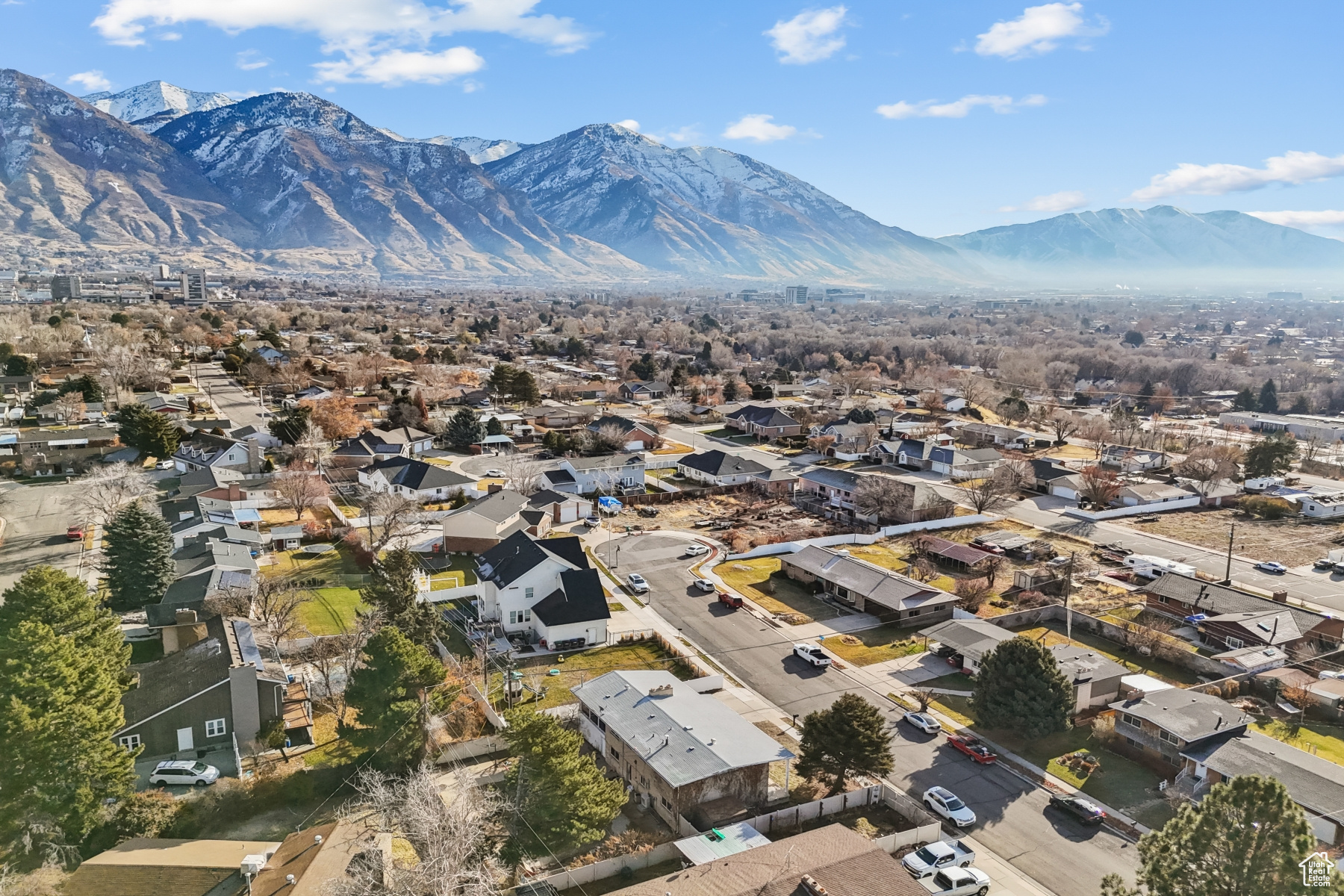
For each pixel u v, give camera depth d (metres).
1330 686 51.28
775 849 33.91
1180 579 68.38
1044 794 42.78
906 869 34.91
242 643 50.56
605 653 58.41
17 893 30.00
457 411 129.62
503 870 34.09
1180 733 43.94
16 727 34.16
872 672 56.19
